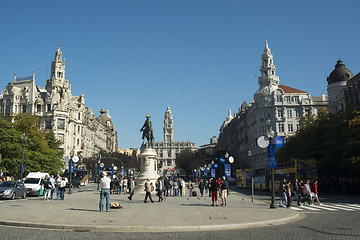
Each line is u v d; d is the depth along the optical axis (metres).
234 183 86.50
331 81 73.50
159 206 23.92
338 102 68.38
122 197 35.91
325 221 16.94
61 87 102.62
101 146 148.00
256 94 93.94
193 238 11.99
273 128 89.31
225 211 20.28
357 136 36.66
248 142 104.38
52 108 99.00
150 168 45.12
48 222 14.72
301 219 17.77
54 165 62.09
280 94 90.56
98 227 13.62
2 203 25.78
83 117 113.56
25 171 54.75
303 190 27.05
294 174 40.34
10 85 103.88
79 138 109.38
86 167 107.06
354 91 58.34
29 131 59.56
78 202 27.12
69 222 14.74
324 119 50.47
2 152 50.22
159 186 29.69
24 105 101.31
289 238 12.05
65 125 98.62
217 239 11.81
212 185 25.44
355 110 41.88
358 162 37.31
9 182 32.75
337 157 41.44
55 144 71.62
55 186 34.50
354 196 39.03
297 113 90.00
